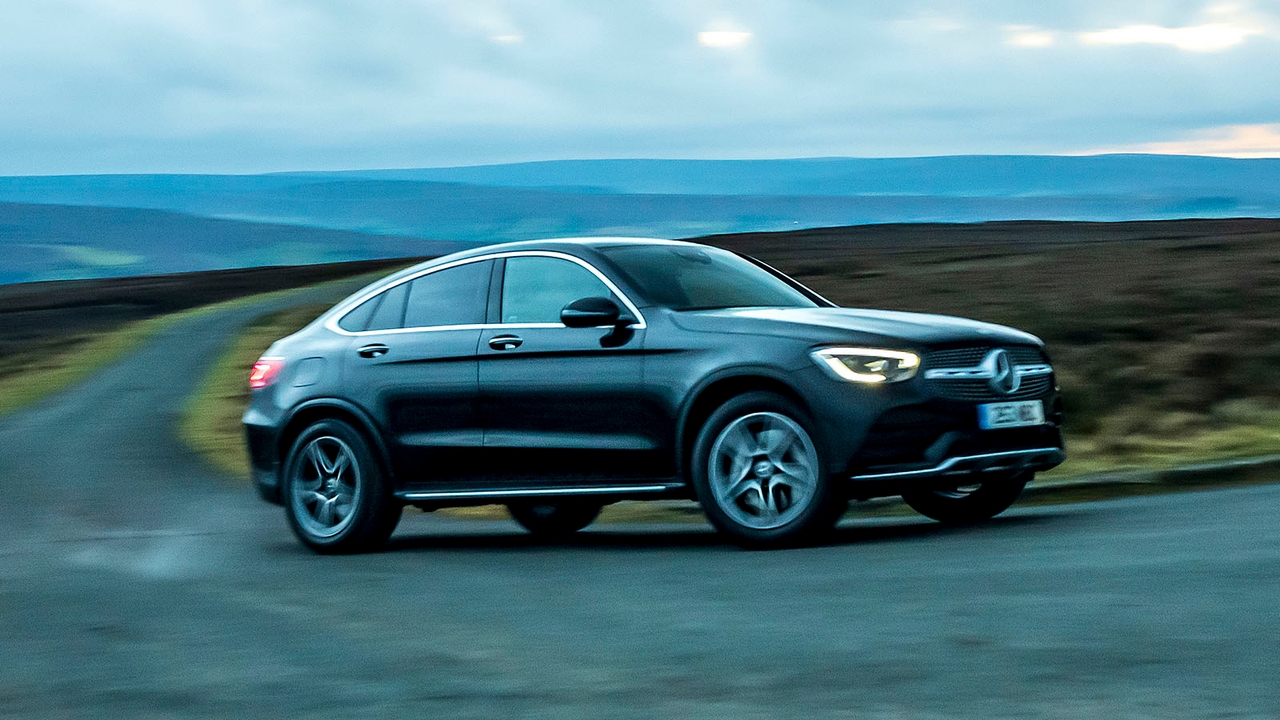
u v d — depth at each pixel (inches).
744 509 270.8
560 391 287.7
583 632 190.7
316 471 325.1
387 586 249.0
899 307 938.7
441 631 197.6
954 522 311.4
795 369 262.5
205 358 1259.8
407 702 154.5
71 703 162.9
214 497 474.0
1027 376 274.8
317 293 2247.8
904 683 150.5
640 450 279.3
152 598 241.4
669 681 158.4
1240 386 538.3
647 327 280.8
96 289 2755.9
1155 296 802.8
